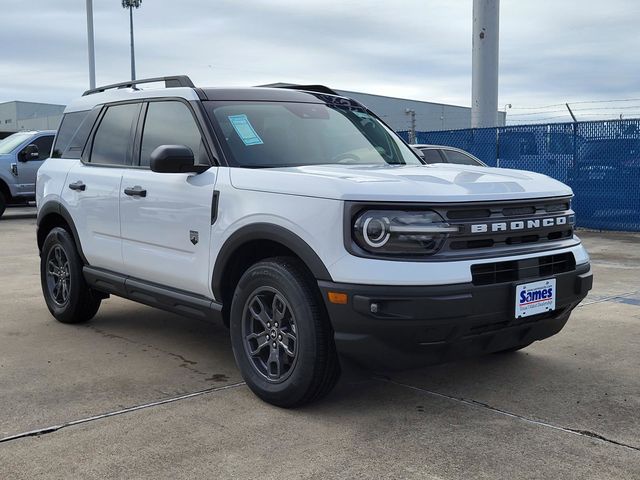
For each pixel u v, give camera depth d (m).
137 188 4.84
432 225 3.46
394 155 5.08
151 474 3.09
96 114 5.72
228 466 3.17
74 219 5.59
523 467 3.15
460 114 46.44
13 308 6.58
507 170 4.61
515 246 3.78
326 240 3.54
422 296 3.37
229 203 4.10
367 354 3.51
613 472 3.10
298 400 3.79
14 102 56.84
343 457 3.26
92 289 5.75
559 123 13.65
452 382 4.36
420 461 3.22
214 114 4.55
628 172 12.78
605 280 7.93
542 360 4.82
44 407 3.91
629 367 4.66
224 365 4.75
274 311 3.90
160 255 4.68
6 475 3.08
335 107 5.24
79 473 3.10
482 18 16.23
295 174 3.86
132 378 4.45
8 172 15.79
